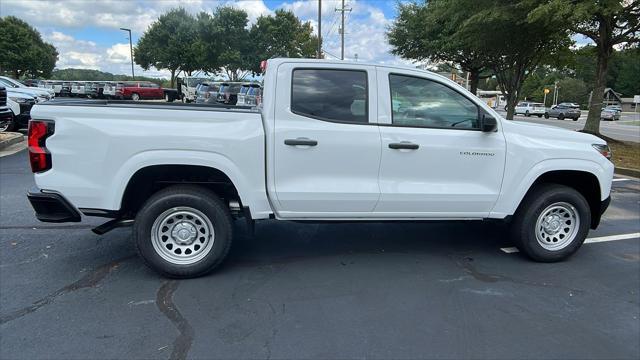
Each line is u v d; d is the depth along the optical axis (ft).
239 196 13.57
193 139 13.03
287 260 15.53
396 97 14.28
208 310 11.95
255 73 168.04
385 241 17.63
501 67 66.23
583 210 15.64
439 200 14.57
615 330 11.39
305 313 11.89
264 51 160.56
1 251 15.85
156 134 12.91
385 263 15.40
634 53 56.34
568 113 157.79
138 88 130.93
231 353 10.07
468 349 10.37
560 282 14.17
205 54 152.46
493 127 14.40
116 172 12.91
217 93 101.14
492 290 13.48
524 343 10.68
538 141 15.19
